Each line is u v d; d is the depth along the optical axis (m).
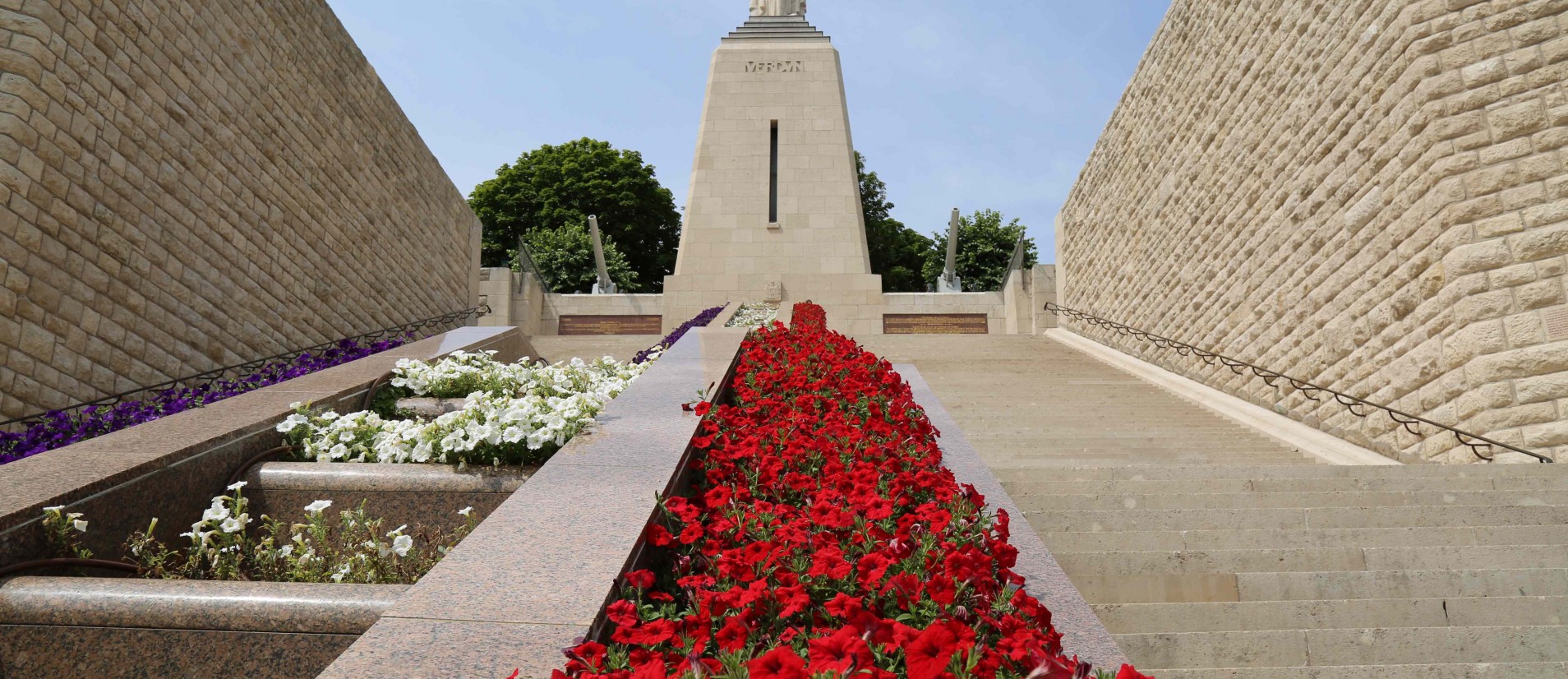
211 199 8.63
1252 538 4.60
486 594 2.08
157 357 7.73
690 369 5.59
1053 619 2.44
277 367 8.80
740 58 23.64
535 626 1.92
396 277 13.81
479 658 1.79
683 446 3.47
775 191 23.52
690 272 21.98
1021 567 2.83
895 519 2.92
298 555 3.27
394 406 5.33
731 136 23.06
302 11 10.65
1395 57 7.39
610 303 21.67
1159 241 13.04
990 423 8.73
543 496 2.81
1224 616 3.87
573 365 6.05
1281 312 9.41
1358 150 7.97
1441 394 6.81
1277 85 9.53
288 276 10.22
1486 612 3.87
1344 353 8.22
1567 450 5.93
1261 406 9.11
